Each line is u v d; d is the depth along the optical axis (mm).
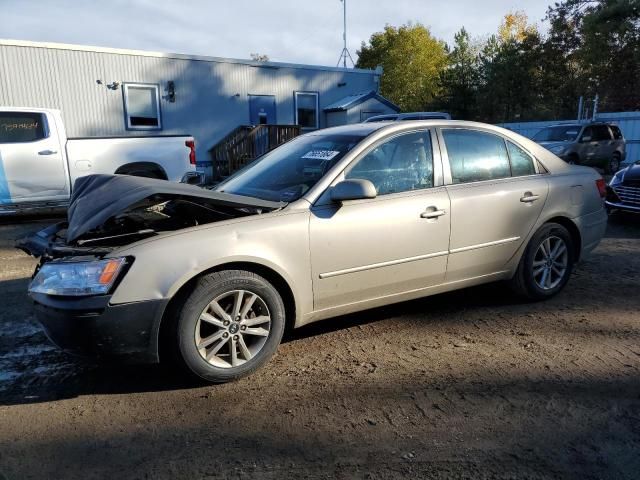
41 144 9242
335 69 20547
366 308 3939
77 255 3131
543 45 33188
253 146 17578
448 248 4105
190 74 17344
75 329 2947
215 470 2520
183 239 3158
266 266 3363
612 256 6598
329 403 3098
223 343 3309
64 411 3080
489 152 4492
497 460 2547
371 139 3934
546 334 4082
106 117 16078
